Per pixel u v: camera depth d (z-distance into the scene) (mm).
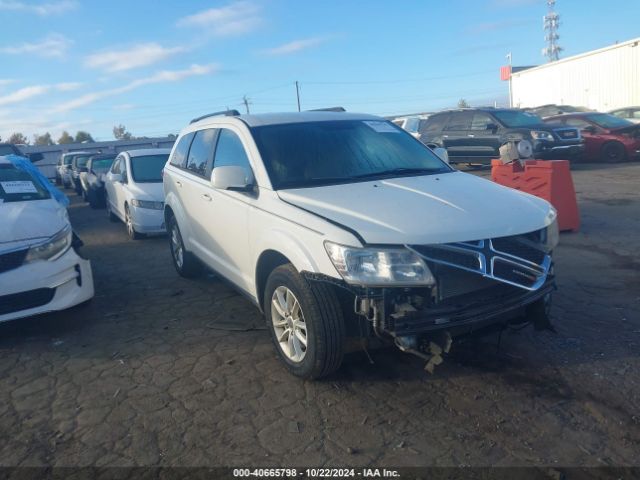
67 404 3816
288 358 4012
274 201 4121
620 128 16375
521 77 32594
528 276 3635
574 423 3305
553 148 14477
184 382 4047
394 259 3299
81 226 12250
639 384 3695
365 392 3768
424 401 3623
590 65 26344
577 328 4629
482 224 3494
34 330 5238
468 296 3484
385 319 3326
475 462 3002
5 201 5684
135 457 3184
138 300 6074
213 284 6539
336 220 3572
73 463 3154
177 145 6789
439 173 4703
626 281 5758
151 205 9398
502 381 3828
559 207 7938
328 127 5004
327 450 3162
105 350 4703
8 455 3258
